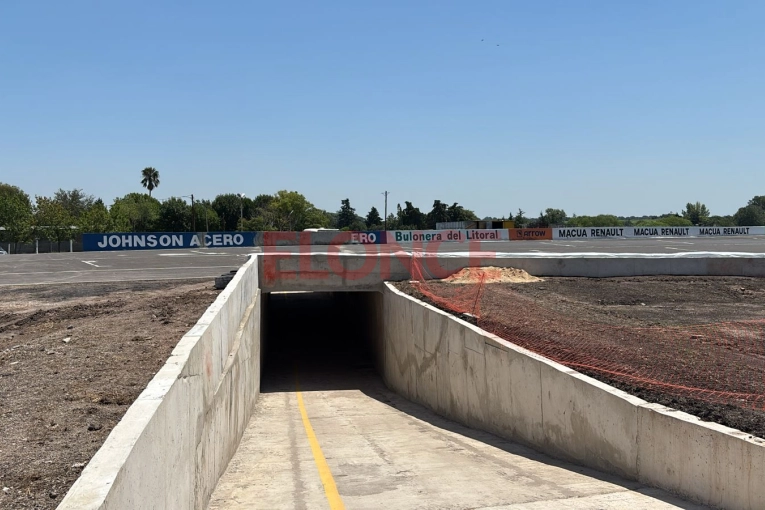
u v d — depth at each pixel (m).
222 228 120.75
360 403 17.33
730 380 9.47
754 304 17.86
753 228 63.81
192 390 7.08
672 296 19.28
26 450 6.34
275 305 37.03
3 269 31.89
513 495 7.39
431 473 9.01
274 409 16.48
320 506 7.46
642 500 6.88
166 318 15.23
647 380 9.39
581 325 14.30
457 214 116.56
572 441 9.30
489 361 12.13
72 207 118.12
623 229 61.72
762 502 5.97
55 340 13.26
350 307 30.72
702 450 6.71
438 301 17.66
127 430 4.73
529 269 23.27
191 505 6.88
